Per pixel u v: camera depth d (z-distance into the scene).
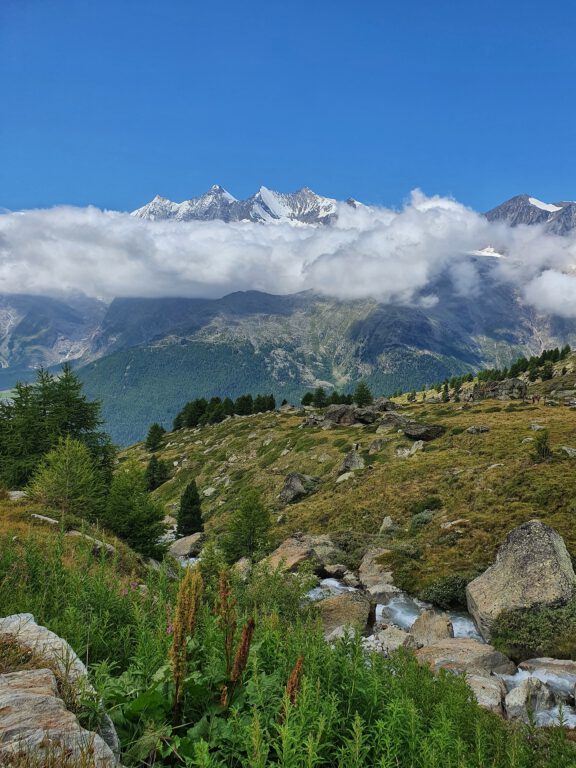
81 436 44.50
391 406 111.94
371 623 22.11
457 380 182.88
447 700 6.02
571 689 14.84
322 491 61.91
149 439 132.25
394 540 37.09
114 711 4.30
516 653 18.97
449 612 25.22
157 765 3.77
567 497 33.91
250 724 3.88
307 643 6.11
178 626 4.28
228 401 143.88
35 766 2.80
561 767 6.07
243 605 13.38
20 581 7.77
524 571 22.23
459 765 4.11
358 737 3.97
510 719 12.21
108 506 28.03
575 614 19.77
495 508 36.06
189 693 4.42
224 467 93.00
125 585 8.52
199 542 46.56
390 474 54.62
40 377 44.69
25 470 39.56
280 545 37.47
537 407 83.81
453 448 60.88
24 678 3.97
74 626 5.70
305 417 113.31
